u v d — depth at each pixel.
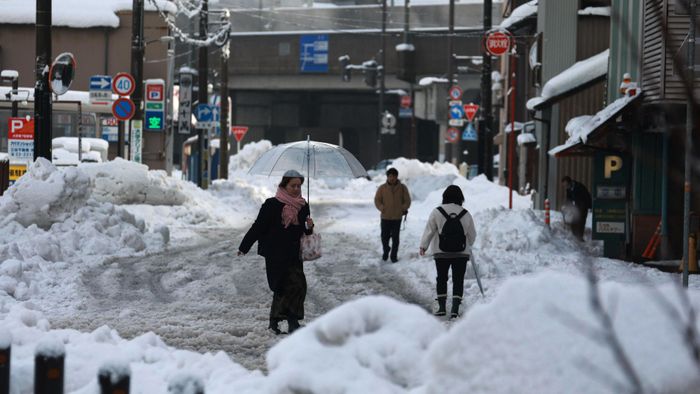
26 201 49.44
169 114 114.06
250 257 50.31
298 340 13.56
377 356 13.21
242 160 165.12
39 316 24.94
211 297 37.66
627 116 51.41
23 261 41.00
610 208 52.97
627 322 10.20
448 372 10.67
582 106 77.81
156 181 75.19
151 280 41.69
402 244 58.84
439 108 192.12
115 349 21.38
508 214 55.38
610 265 46.56
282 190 29.27
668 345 9.95
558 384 9.91
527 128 100.69
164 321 31.67
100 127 107.06
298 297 29.06
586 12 81.25
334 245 59.19
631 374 8.37
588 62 76.44
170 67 115.88
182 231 66.25
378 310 13.95
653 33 48.94
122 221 53.31
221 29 119.31
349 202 121.19
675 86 47.06
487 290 39.34
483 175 97.31
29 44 119.31
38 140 59.28
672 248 51.81
